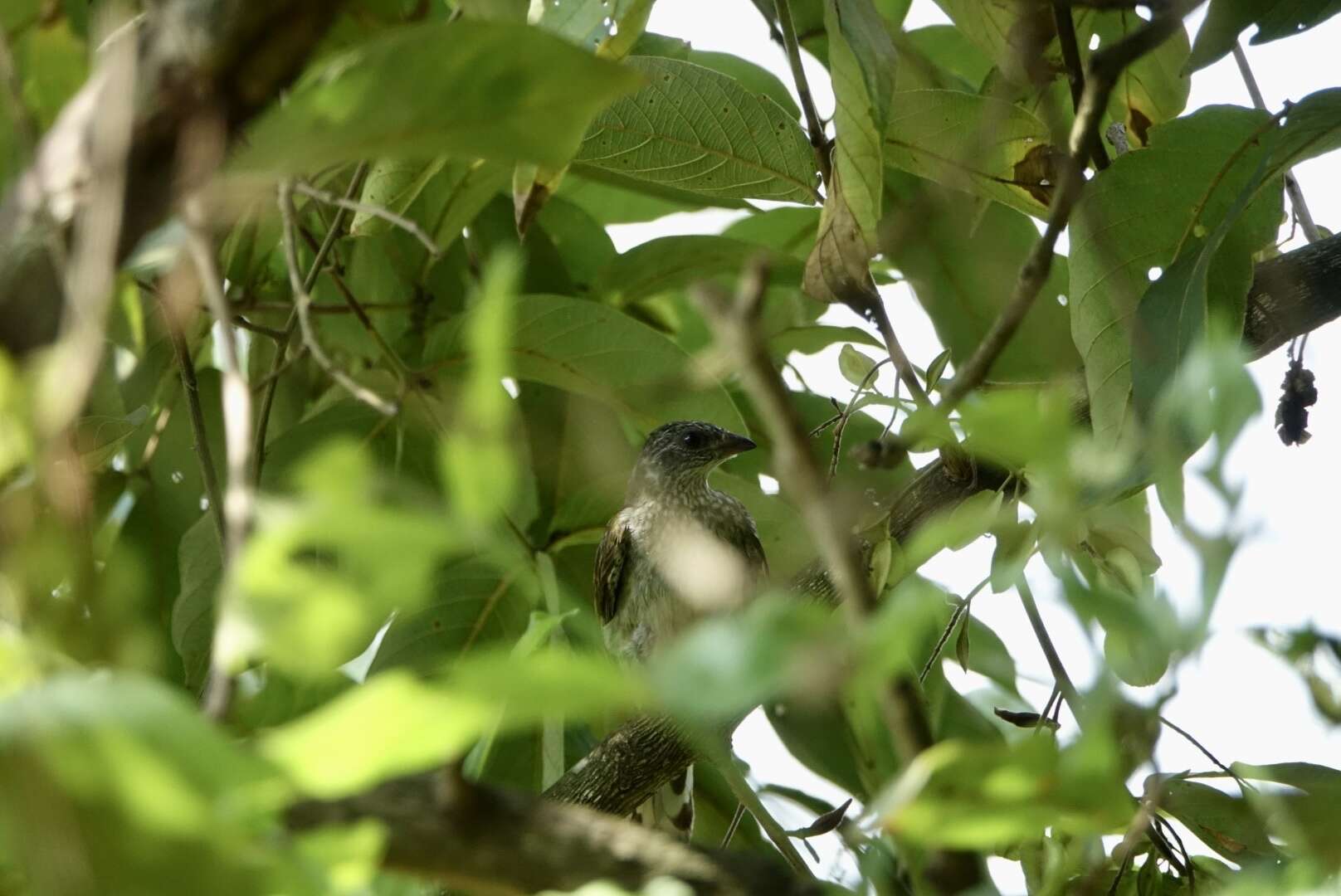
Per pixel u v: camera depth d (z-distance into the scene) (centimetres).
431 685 294
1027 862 538
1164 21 550
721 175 922
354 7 715
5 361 330
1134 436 584
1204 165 765
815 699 340
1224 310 755
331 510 278
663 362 922
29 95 530
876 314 715
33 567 331
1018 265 1015
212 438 1018
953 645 858
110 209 350
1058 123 551
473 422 280
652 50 1028
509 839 390
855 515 335
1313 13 809
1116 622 317
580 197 1260
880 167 700
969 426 312
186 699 312
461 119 393
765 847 1012
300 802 382
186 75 376
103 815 280
